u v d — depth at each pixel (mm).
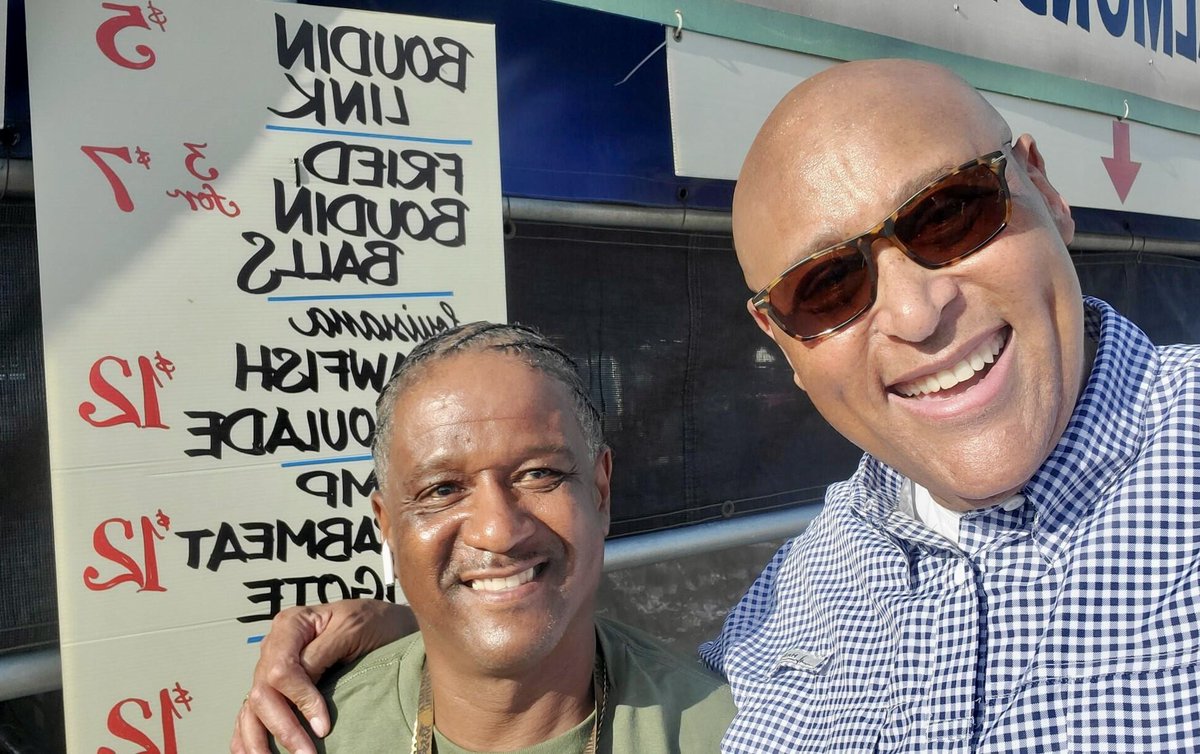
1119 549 1049
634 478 2512
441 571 1192
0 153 1771
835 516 1459
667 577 2805
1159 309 3867
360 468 1844
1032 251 1055
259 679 1348
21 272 1843
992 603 1118
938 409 1096
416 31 1929
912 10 2506
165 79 1716
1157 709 994
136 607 1648
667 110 2541
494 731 1246
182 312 1713
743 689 1382
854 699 1245
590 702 1298
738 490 2715
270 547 1760
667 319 2590
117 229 1668
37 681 1805
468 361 1222
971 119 1087
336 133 1854
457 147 1961
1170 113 3283
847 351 1140
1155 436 1086
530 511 1198
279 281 1795
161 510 1678
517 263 2332
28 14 1612
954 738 1100
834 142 1104
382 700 1352
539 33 2314
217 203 1750
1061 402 1090
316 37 1842
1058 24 2871
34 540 1850
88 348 1637
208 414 1726
